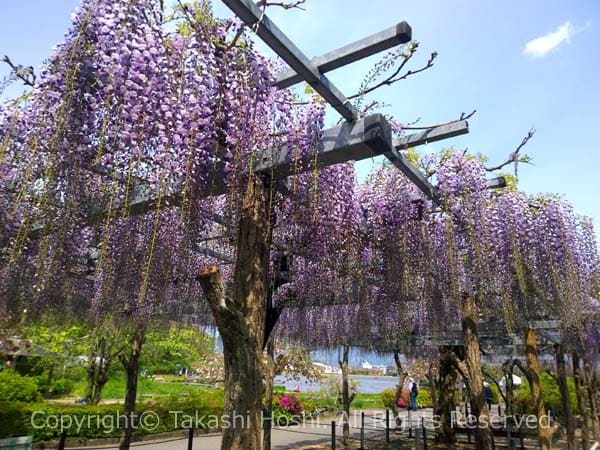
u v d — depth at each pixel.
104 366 8.70
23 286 2.76
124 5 1.91
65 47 1.90
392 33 2.06
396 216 4.10
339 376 14.86
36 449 6.76
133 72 1.88
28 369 12.32
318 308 5.24
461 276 4.34
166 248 2.59
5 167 2.10
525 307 5.30
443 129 3.12
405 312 4.88
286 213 3.34
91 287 4.14
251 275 2.55
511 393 10.57
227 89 2.26
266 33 2.00
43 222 2.04
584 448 7.85
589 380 9.49
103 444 7.47
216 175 2.49
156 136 2.03
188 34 2.20
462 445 8.18
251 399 2.13
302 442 8.41
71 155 1.91
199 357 14.83
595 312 6.68
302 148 2.56
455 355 7.81
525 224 4.72
